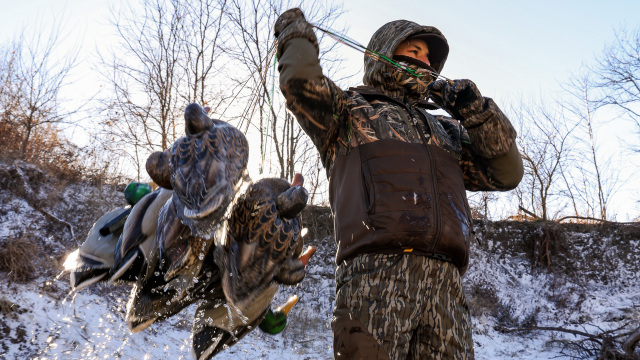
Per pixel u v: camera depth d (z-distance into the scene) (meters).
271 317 2.40
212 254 2.04
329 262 11.98
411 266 1.98
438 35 2.49
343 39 2.24
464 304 2.12
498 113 2.17
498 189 2.40
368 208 2.04
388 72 2.36
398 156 2.09
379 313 1.94
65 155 11.29
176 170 1.80
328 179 2.24
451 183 2.12
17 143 11.12
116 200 10.71
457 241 2.04
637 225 14.17
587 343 10.53
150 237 2.13
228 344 2.13
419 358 2.02
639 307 12.20
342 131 2.19
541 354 10.40
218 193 1.76
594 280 13.28
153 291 2.15
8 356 5.98
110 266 2.31
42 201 9.78
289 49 2.03
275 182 1.90
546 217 14.73
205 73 12.90
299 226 1.92
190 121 1.79
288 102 2.06
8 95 11.41
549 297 12.73
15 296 6.88
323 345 8.84
